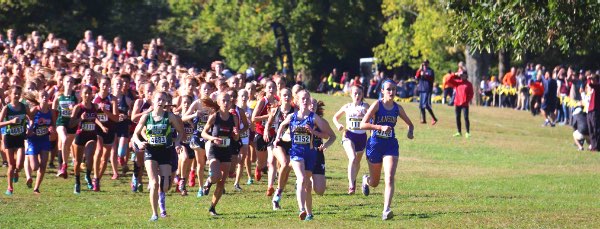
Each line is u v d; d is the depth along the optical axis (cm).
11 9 8806
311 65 10419
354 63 10844
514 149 4122
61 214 2273
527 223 2023
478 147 4134
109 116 2705
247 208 2334
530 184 2981
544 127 5409
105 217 2216
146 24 10144
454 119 5309
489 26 2853
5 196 2572
